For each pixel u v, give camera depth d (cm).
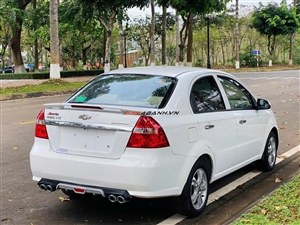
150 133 418
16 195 560
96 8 2262
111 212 499
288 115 1251
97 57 4906
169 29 4581
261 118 637
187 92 486
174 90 476
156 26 4525
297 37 5559
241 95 607
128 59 6062
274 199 477
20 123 1120
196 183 477
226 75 588
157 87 486
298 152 799
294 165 711
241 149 574
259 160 659
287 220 410
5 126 1075
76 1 2494
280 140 909
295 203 457
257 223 404
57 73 2214
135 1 2275
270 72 3703
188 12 2406
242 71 3959
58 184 454
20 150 812
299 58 5478
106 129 429
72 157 445
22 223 467
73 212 500
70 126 449
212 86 543
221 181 625
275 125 684
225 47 5609
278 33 4756
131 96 484
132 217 483
